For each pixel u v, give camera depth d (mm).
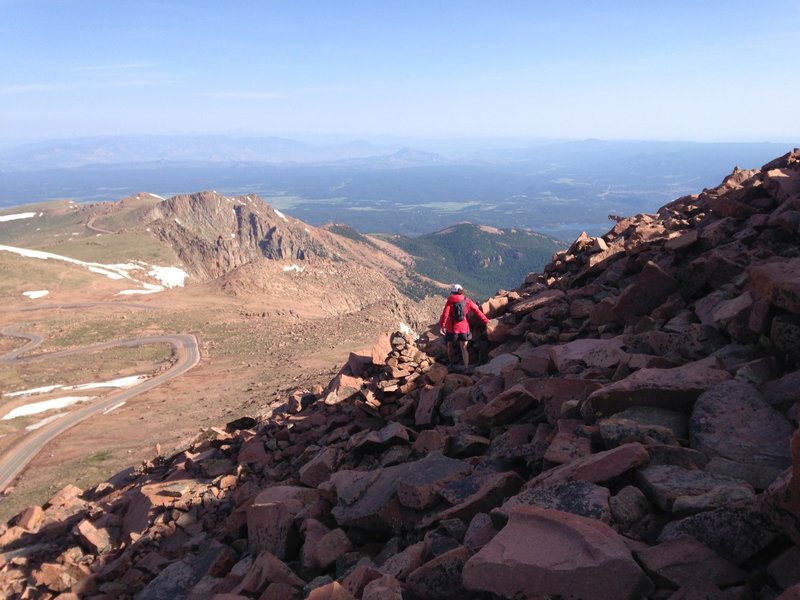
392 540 8719
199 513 15297
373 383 18516
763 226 15430
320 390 21578
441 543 7301
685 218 22641
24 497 60438
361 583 6473
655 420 8047
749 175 24672
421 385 16047
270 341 143375
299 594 8320
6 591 15680
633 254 18406
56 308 194125
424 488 8867
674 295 14477
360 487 10195
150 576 12844
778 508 5113
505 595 5262
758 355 9555
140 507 16672
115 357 133625
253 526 11328
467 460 9883
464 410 13258
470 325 19625
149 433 78000
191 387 105875
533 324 17516
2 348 144250
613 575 5020
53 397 104188
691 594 4781
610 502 6309
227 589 10195
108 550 16016
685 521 5637
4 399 104750
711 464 6664
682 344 11188
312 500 11609
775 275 8945
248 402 85938
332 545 9203
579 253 24188
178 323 166875
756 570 5078
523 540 5656
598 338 15094
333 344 137250
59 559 16000
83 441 79375
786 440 6789
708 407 7715
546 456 8117
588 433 8375
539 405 10883
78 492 24266
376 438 13039
